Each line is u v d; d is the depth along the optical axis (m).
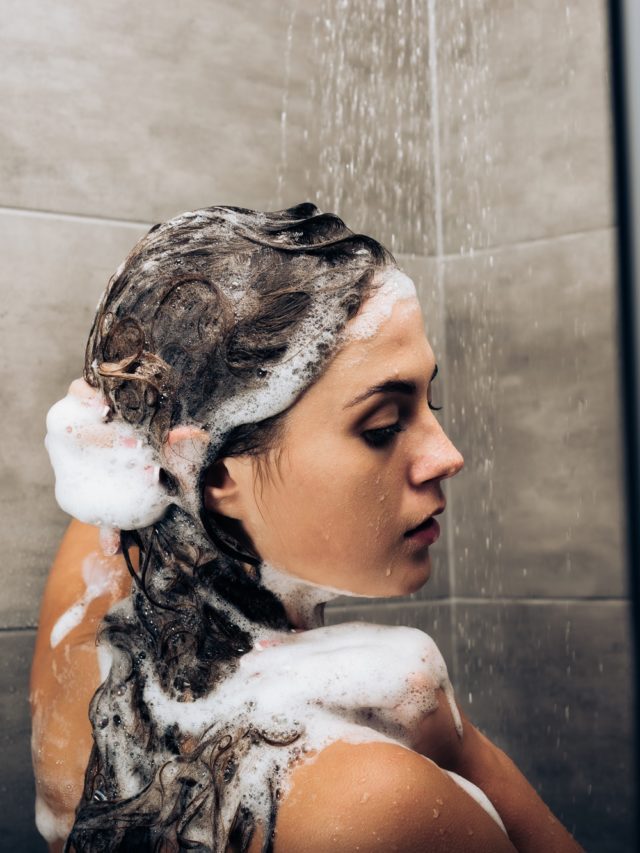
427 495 0.60
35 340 1.03
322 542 0.59
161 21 1.11
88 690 0.71
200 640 0.62
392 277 0.59
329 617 1.24
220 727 0.60
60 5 1.04
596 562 1.24
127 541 0.66
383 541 0.60
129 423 0.61
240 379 0.58
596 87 1.23
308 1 1.23
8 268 1.01
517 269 1.30
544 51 1.28
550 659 1.28
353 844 0.50
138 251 0.61
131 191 1.09
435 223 1.38
